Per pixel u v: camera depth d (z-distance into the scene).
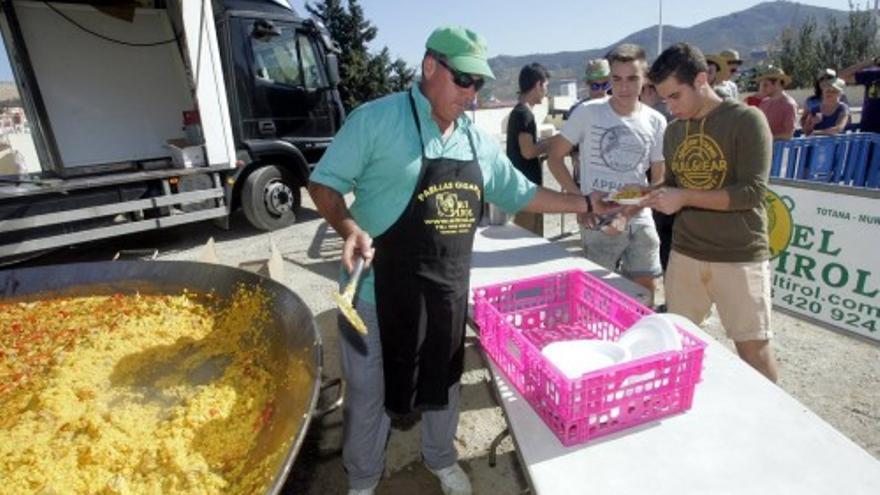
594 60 4.15
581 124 3.03
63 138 6.05
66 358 2.16
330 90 6.91
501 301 1.95
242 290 2.39
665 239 3.86
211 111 5.79
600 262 3.13
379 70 32.72
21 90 5.78
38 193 4.88
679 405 1.38
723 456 1.23
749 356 2.36
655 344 1.41
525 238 3.20
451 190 1.62
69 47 5.98
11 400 1.92
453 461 2.12
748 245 2.25
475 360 3.19
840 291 2.95
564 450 1.29
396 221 1.63
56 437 1.66
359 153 1.60
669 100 2.23
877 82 5.60
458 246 1.67
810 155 4.10
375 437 1.96
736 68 5.68
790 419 1.34
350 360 1.83
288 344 1.85
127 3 6.14
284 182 6.69
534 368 1.41
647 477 1.19
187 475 1.43
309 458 2.45
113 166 6.19
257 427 1.62
